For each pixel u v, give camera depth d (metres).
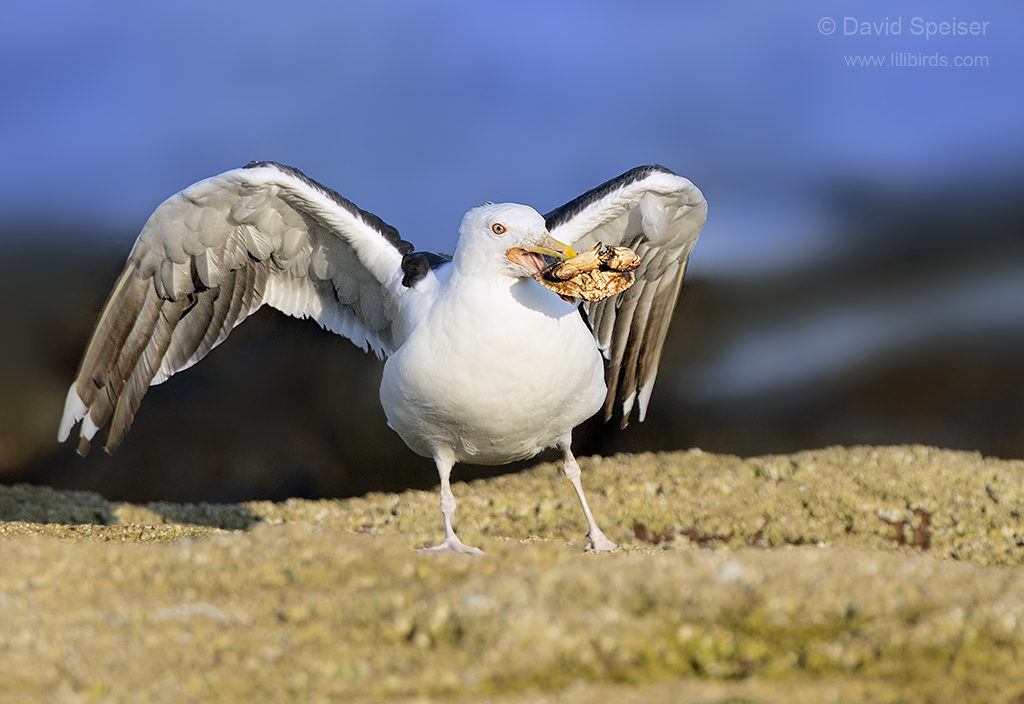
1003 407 21.31
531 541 11.92
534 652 7.12
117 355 12.66
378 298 12.29
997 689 6.58
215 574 8.67
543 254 10.16
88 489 19.42
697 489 15.26
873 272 23.47
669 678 6.89
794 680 6.81
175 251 11.84
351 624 7.71
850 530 13.73
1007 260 23.38
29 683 6.93
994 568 8.30
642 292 13.45
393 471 19.45
